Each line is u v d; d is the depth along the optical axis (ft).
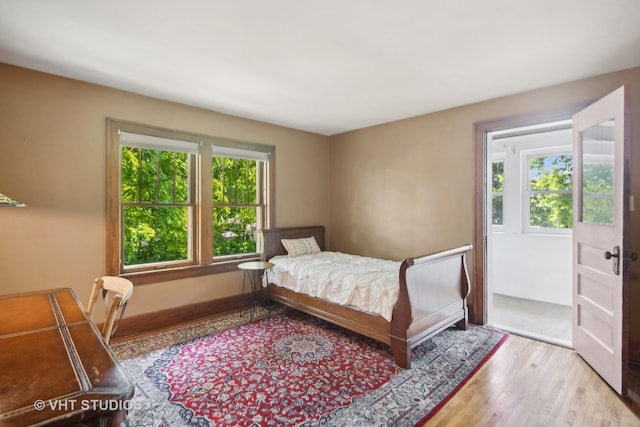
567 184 14.17
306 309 11.30
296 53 7.87
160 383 7.52
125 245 10.93
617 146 7.23
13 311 5.42
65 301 6.05
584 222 8.69
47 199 9.07
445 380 7.66
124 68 8.71
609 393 7.16
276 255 14.07
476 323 11.44
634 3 5.89
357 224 15.49
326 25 6.66
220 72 8.98
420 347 9.47
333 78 9.39
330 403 6.75
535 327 11.33
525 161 15.10
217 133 12.64
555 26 6.69
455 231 12.04
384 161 14.35
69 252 9.43
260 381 7.61
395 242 13.97
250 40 7.27
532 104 10.28
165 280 11.25
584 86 9.36
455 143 12.03
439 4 5.95
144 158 11.22
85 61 8.30
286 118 13.60
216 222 13.08
